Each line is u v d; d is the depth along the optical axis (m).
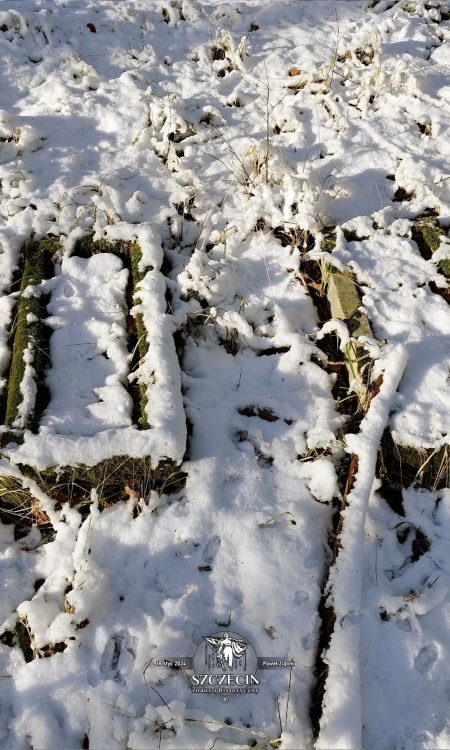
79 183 4.01
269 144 4.05
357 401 3.05
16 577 2.62
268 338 3.29
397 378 2.91
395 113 4.45
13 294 3.36
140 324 3.15
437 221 3.63
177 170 4.09
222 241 3.67
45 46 5.03
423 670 2.31
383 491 2.76
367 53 4.94
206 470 2.75
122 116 4.50
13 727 2.24
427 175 3.93
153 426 2.67
